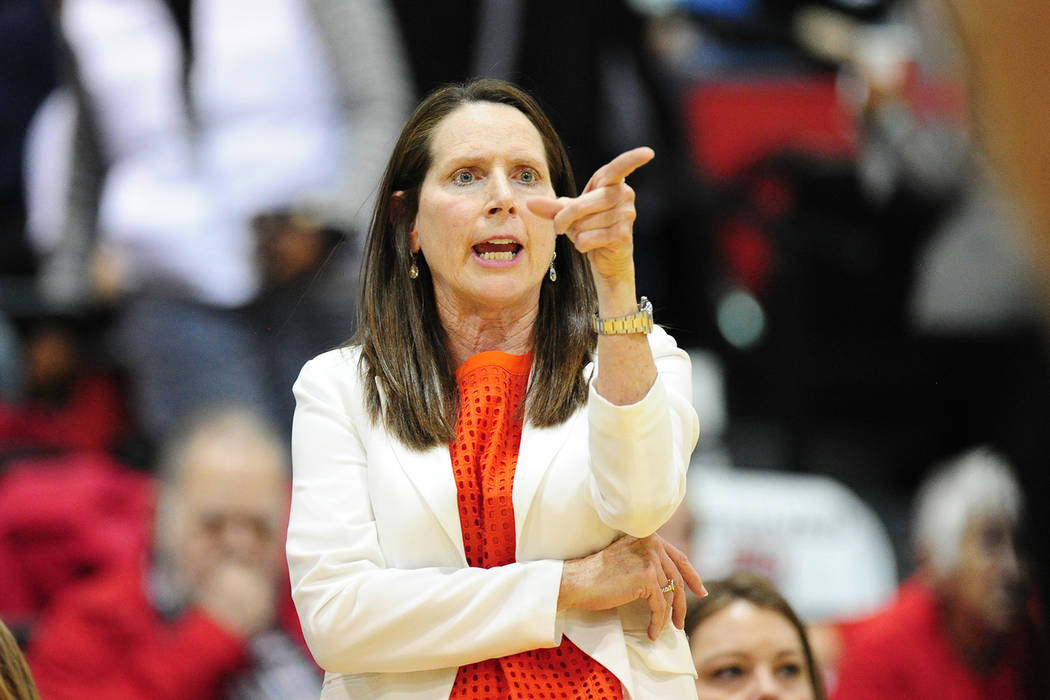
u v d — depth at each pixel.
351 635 6.38
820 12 21.06
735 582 10.53
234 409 15.82
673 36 20.97
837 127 21.12
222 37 18.00
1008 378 18.23
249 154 17.77
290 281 17.28
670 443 6.14
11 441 17.88
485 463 6.74
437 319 7.25
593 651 6.43
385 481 6.73
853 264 20.53
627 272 6.02
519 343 7.10
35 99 22.48
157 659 13.72
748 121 21.23
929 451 20.33
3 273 21.44
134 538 15.55
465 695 6.43
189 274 17.92
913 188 20.16
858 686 15.18
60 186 20.08
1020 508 15.51
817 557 18.02
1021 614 15.09
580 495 6.48
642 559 6.45
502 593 6.28
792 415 20.36
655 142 20.84
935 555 15.49
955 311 19.73
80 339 18.81
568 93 19.94
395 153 7.20
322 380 7.21
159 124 18.39
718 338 20.88
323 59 17.86
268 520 14.42
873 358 20.56
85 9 18.80
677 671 6.63
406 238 7.24
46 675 13.58
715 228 20.94
